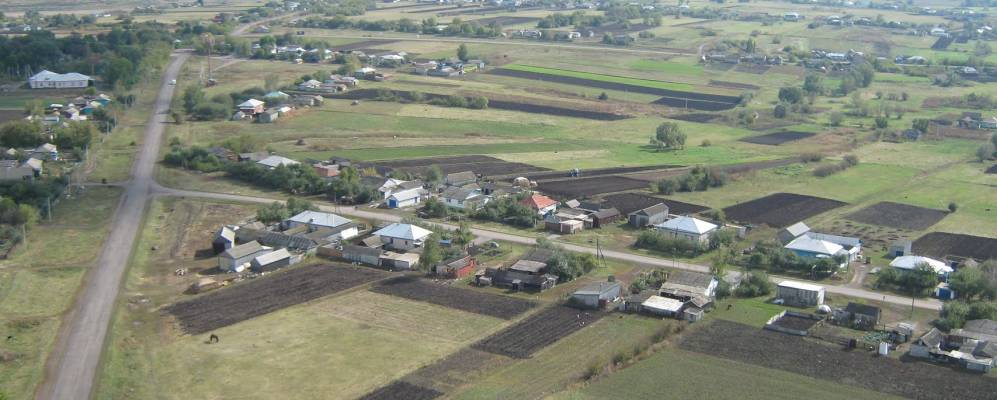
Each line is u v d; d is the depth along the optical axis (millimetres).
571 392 88250
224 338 101750
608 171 193750
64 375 91438
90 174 181000
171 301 113938
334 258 132625
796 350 99125
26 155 187000
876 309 107375
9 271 121500
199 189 173125
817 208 164500
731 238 140000
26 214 141750
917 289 119062
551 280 120250
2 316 105688
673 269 128125
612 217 154375
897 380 91812
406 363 95312
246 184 177625
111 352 96875
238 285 120375
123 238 139625
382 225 148375
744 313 110688
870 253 137375
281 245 135500
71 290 116188
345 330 104500
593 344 100625
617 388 89312
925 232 149875
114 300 113062
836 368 94562
